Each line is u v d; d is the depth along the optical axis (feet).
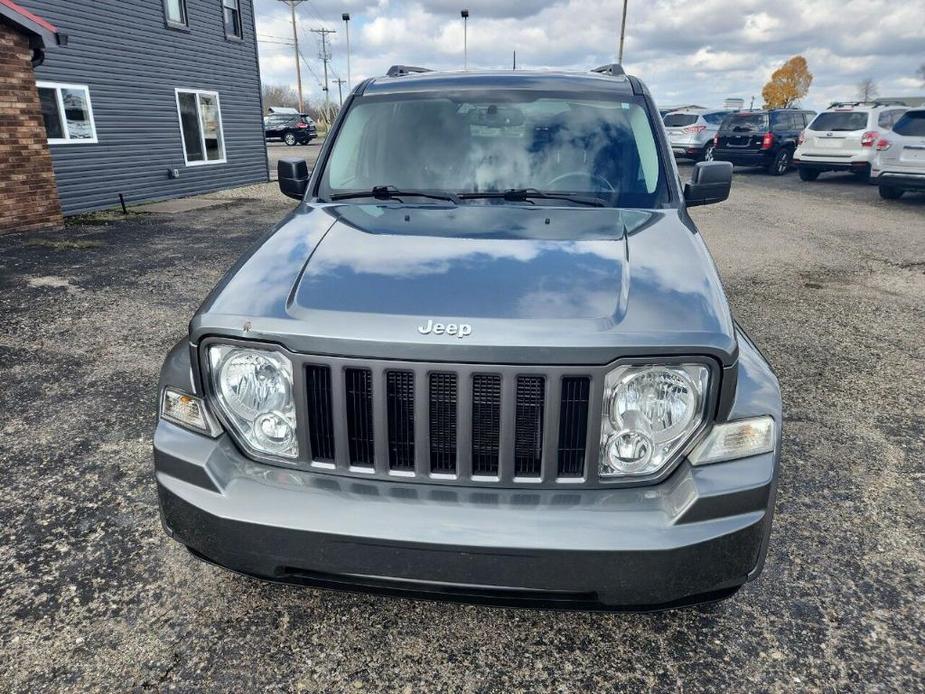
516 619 7.89
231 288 7.05
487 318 6.17
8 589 8.20
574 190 9.82
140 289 22.41
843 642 7.54
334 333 6.17
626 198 9.72
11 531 9.32
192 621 7.76
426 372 6.09
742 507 6.13
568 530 5.92
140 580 8.39
